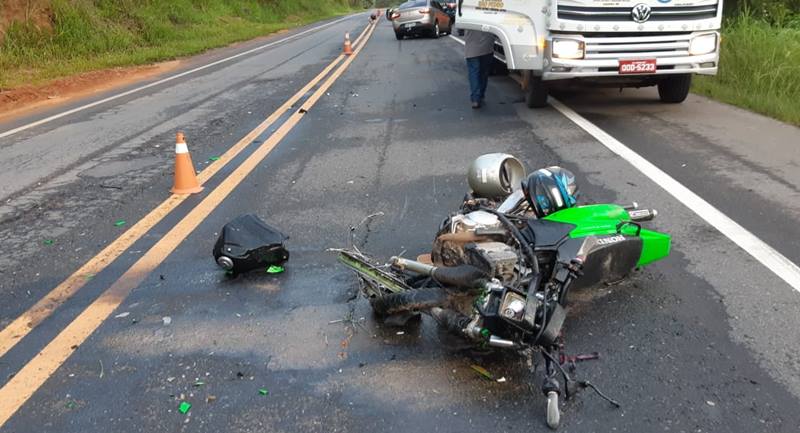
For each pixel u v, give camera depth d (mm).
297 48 23141
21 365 3531
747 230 4918
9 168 7961
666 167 6652
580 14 8328
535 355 3389
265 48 23922
